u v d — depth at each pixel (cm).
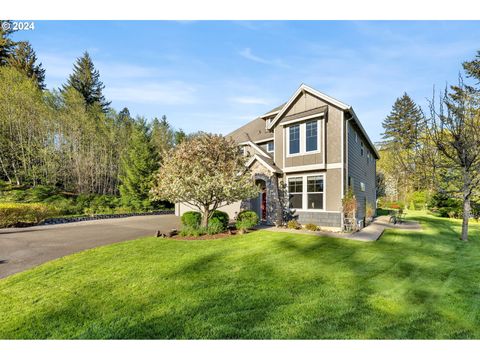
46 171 2184
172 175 951
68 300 407
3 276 527
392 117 4588
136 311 370
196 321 343
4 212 1268
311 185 1209
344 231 1054
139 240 873
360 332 319
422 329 326
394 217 1417
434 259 648
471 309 377
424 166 927
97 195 2384
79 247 795
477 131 774
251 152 1756
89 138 2492
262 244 799
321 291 439
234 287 457
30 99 2116
